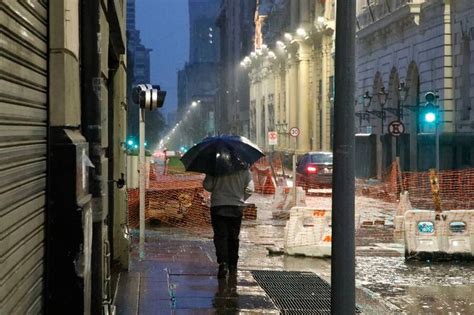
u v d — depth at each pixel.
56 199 5.47
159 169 48.62
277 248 15.29
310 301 9.98
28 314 4.72
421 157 40.16
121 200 11.89
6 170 4.02
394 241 17.34
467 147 35.78
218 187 11.45
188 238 17.67
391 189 30.77
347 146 6.12
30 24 4.79
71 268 5.50
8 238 4.08
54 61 5.50
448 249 14.24
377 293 10.98
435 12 40.00
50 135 5.50
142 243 13.40
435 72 39.97
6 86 4.07
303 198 24.00
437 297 10.69
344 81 6.12
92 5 6.77
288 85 83.00
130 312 8.86
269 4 113.19
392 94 48.78
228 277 11.44
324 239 14.66
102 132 7.30
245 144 11.55
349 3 6.12
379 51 51.25
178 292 10.18
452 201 27.16
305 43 75.94
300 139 75.94
